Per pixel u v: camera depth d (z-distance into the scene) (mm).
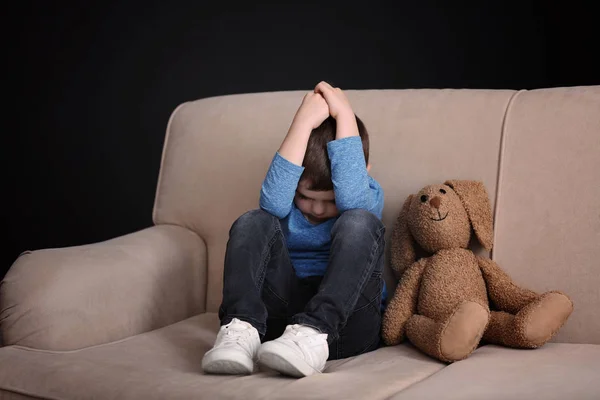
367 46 3799
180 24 3961
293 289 1686
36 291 1678
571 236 1691
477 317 1505
